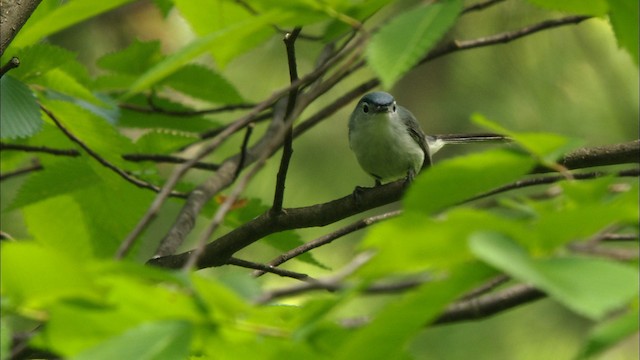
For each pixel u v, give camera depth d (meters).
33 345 3.80
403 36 3.35
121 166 8.11
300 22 3.82
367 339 3.15
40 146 8.25
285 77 12.15
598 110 12.31
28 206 8.27
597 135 12.24
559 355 12.73
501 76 12.36
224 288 3.22
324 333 3.56
